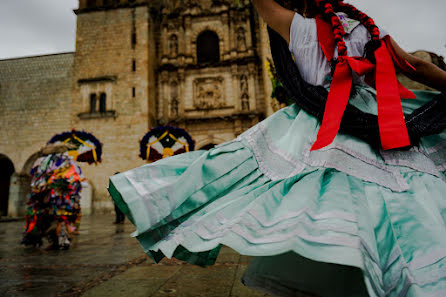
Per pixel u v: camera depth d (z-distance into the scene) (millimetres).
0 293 1976
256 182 970
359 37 1057
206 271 2545
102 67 20672
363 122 909
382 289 618
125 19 21234
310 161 910
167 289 1992
